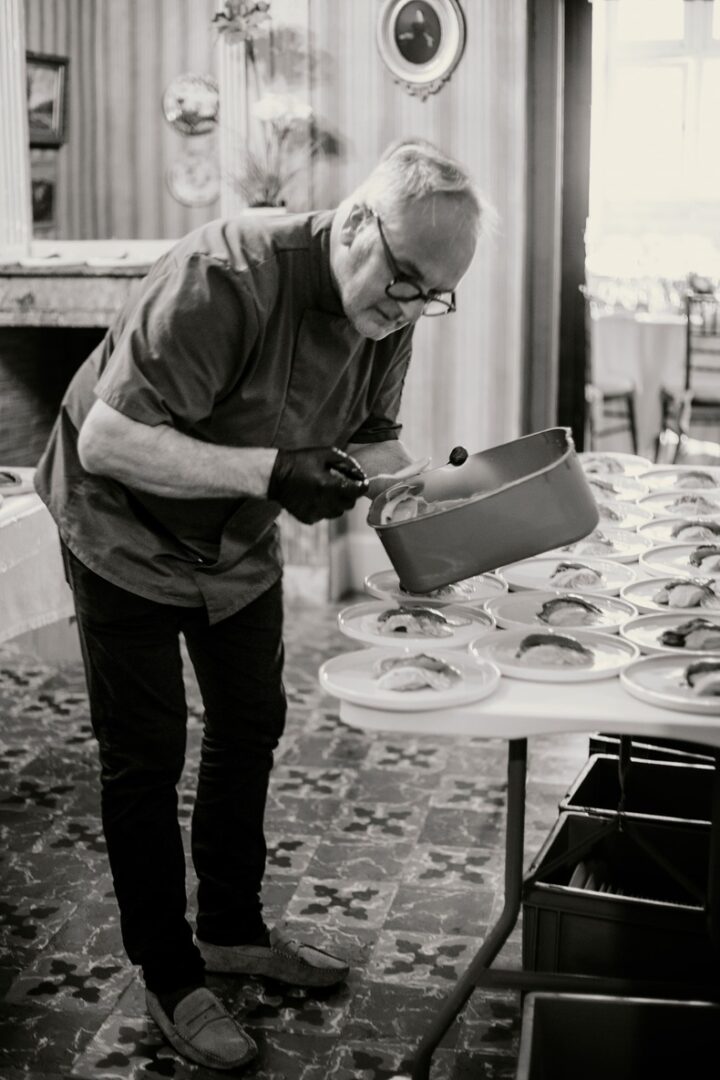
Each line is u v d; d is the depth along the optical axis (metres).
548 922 2.06
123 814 2.08
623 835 2.31
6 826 3.06
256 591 2.15
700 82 6.81
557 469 1.87
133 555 2.01
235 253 1.87
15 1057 2.15
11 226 5.04
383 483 2.05
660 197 6.94
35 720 3.78
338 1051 2.15
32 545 2.81
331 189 4.89
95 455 1.87
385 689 1.74
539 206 4.85
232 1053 2.10
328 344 1.99
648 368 6.59
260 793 2.30
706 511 2.85
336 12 4.75
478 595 2.25
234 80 4.84
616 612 2.15
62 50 4.93
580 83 4.89
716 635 1.94
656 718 1.63
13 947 2.51
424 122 4.77
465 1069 2.10
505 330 4.86
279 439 2.04
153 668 2.05
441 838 2.97
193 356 1.84
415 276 1.78
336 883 2.75
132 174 4.98
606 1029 1.77
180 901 2.14
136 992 2.35
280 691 2.27
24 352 5.10
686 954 1.99
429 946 2.48
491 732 1.67
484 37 4.66
